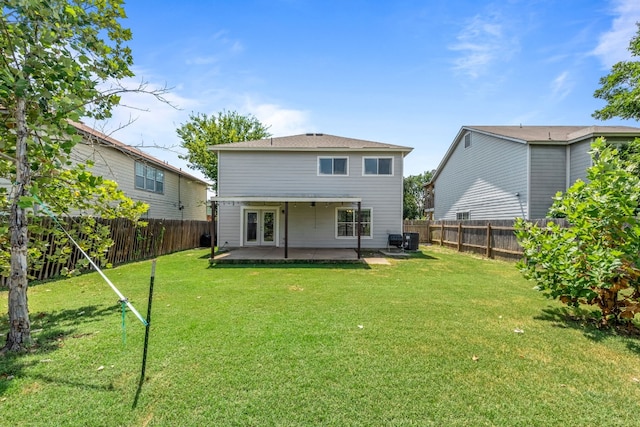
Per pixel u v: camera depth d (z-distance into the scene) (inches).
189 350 134.0
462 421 90.1
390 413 93.3
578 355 133.1
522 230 202.8
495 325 169.2
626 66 389.4
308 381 110.2
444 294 237.1
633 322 174.4
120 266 369.4
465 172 716.7
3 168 150.4
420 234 767.7
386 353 133.0
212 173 1059.9
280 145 562.9
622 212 156.3
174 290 246.5
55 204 167.6
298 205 560.4
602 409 96.1
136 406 95.4
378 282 281.9
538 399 101.0
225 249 534.0
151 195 636.1
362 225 560.1
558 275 177.0
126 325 163.8
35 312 187.5
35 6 111.0
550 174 512.4
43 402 96.7
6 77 109.0
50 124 126.9
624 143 446.9
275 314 185.2
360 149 548.4
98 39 141.4
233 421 89.3
